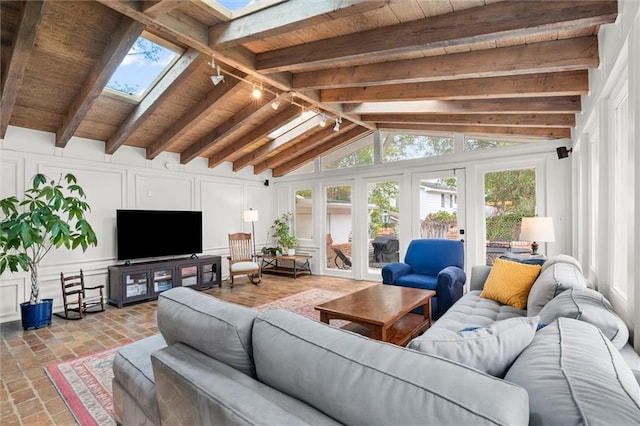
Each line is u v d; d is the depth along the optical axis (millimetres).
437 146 5289
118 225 4582
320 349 929
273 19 2396
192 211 5520
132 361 1575
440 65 2789
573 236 3760
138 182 5062
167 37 3010
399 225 5664
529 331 1119
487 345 1034
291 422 809
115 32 2730
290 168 7043
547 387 768
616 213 2162
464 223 4949
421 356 826
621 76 1917
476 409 654
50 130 4117
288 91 3676
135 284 4508
